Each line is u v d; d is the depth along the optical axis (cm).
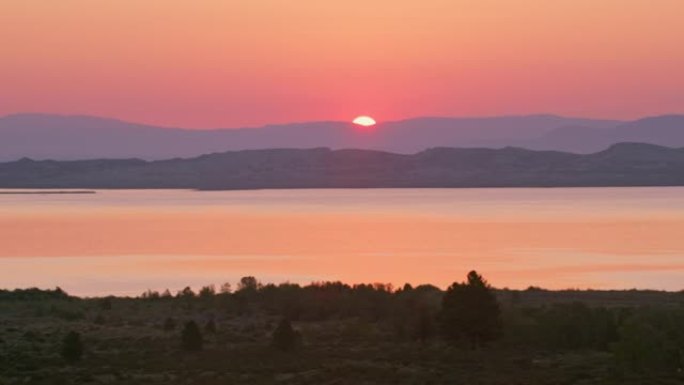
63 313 10306
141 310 10744
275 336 8038
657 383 6444
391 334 8856
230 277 18588
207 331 9069
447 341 8375
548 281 17562
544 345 8250
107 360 7444
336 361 7312
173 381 6519
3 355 7619
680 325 7838
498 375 6738
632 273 19038
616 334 8181
